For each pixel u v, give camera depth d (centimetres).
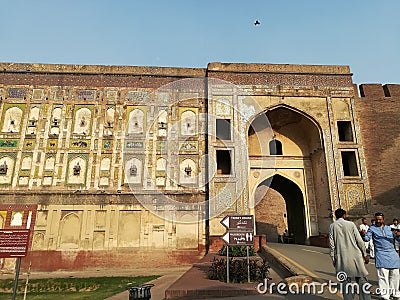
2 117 1198
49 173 1147
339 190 1130
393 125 1216
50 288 837
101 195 1129
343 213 377
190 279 594
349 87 1253
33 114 1212
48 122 1202
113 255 1073
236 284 535
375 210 1116
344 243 356
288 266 606
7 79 1238
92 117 1220
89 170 1155
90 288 820
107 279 898
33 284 873
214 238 1069
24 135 1181
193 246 1094
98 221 1106
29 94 1229
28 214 1091
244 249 931
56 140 1186
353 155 1187
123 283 837
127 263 1067
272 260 760
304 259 752
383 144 1194
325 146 1181
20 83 1239
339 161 1161
